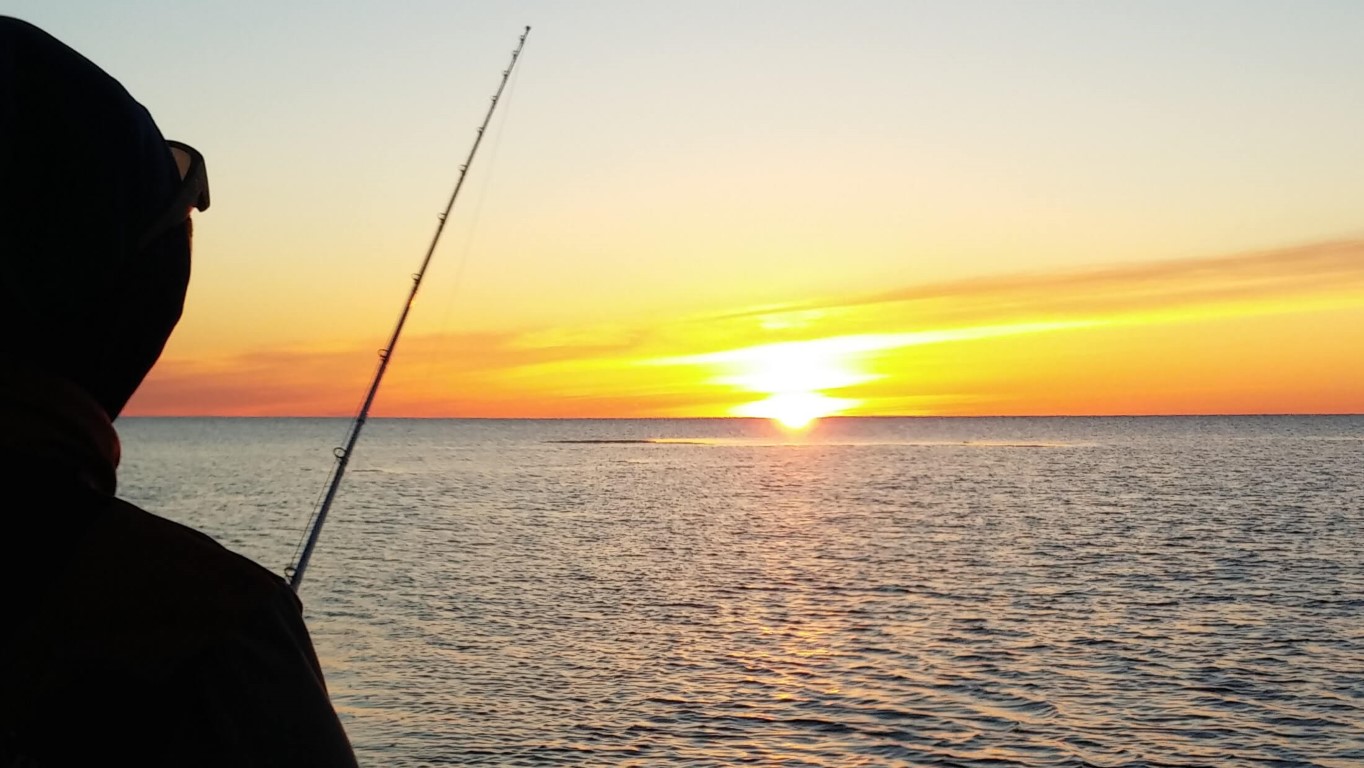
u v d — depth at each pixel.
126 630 0.90
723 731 15.52
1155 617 23.80
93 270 1.02
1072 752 14.41
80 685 0.87
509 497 59.56
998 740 14.98
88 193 1.01
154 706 0.88
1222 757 14.23
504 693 17.62
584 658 20.19
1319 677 18.34
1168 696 17.23
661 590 28.16
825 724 15.82
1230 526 41.22
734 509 51.84
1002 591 27.39
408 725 15.79
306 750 0.94
